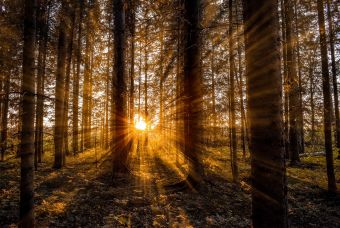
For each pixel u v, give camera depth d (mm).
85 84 23875
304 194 10875
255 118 3643
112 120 13602
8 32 12758
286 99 16938
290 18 15969
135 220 7188
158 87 21109
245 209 8734
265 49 3617
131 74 20219
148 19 9820
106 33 22250
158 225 6965
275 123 3549
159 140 26500
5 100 8984
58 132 14711
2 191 9078
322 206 9422
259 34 3654
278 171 3502
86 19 18438
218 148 27453
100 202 8461
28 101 5461
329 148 10773
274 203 3455
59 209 7578
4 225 6430
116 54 13852
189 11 10617
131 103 19969
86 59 22859
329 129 10703
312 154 22906
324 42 10633
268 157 3518
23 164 5316
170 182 11500
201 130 10648
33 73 5590
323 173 15258
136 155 20391
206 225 7215
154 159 19234
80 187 10242
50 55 17906
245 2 3873
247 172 14703
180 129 16609
